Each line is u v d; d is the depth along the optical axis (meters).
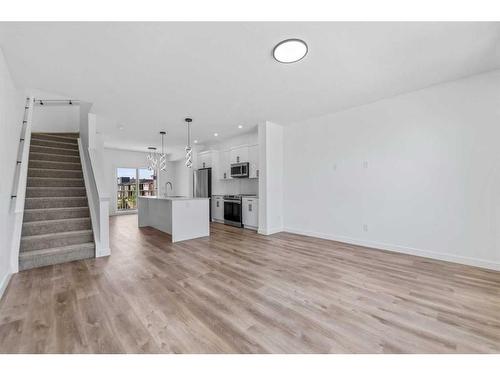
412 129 3.45
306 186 4.91
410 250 3.51
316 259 3.35
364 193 4.01
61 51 2.28
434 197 3.27
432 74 2.90
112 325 1.78
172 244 4.24
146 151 9.02
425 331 1.70
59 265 3.11
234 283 2.54
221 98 3.59
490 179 2.86
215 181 7.23
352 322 1.82
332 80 3.03
